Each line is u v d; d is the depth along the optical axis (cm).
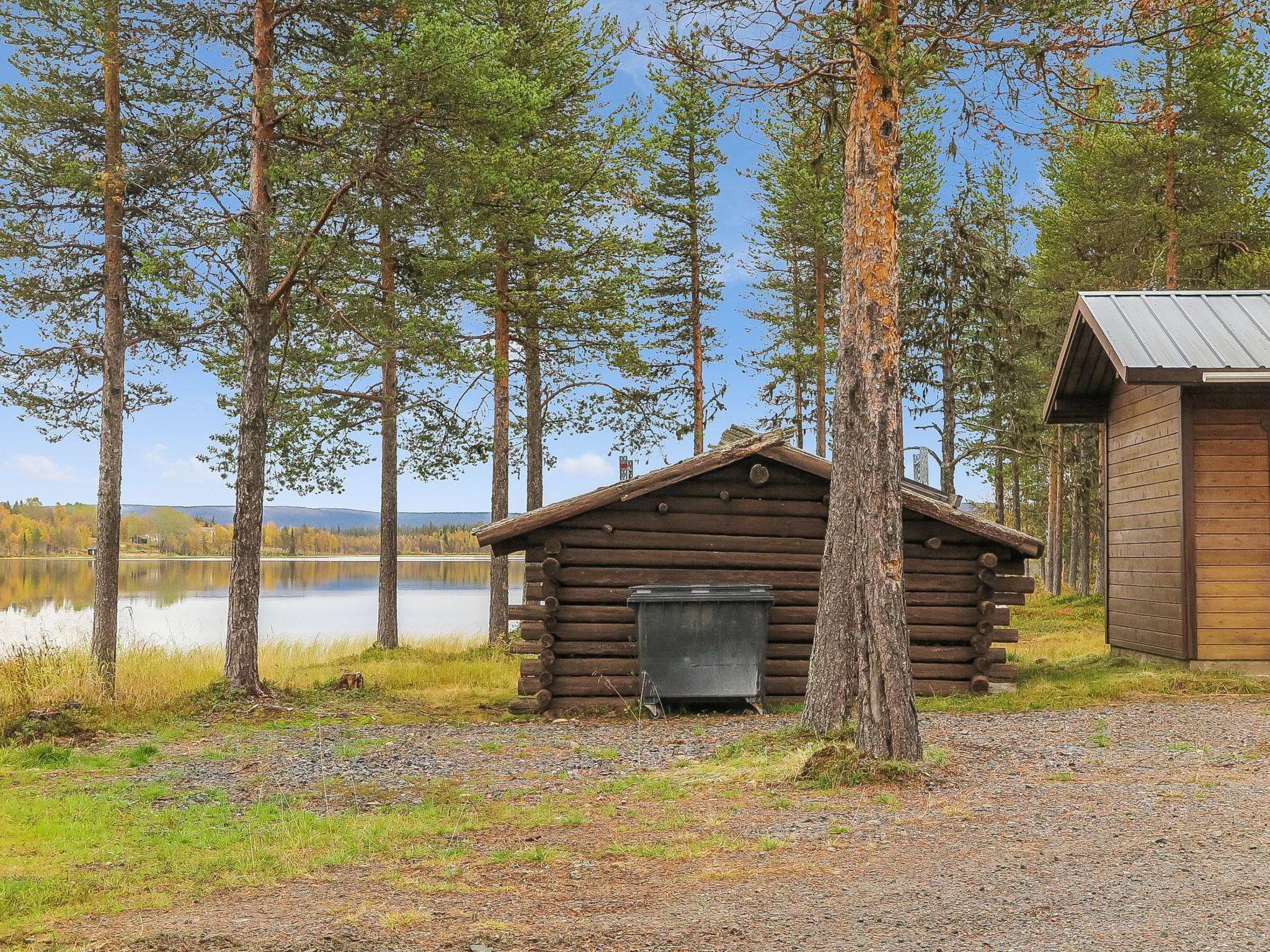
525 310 2255
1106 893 491
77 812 774
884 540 809
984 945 430
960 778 788
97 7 1508
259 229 1431
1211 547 1316
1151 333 1341
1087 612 2795
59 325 1700
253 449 1459
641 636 1283
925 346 2830
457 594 6412
